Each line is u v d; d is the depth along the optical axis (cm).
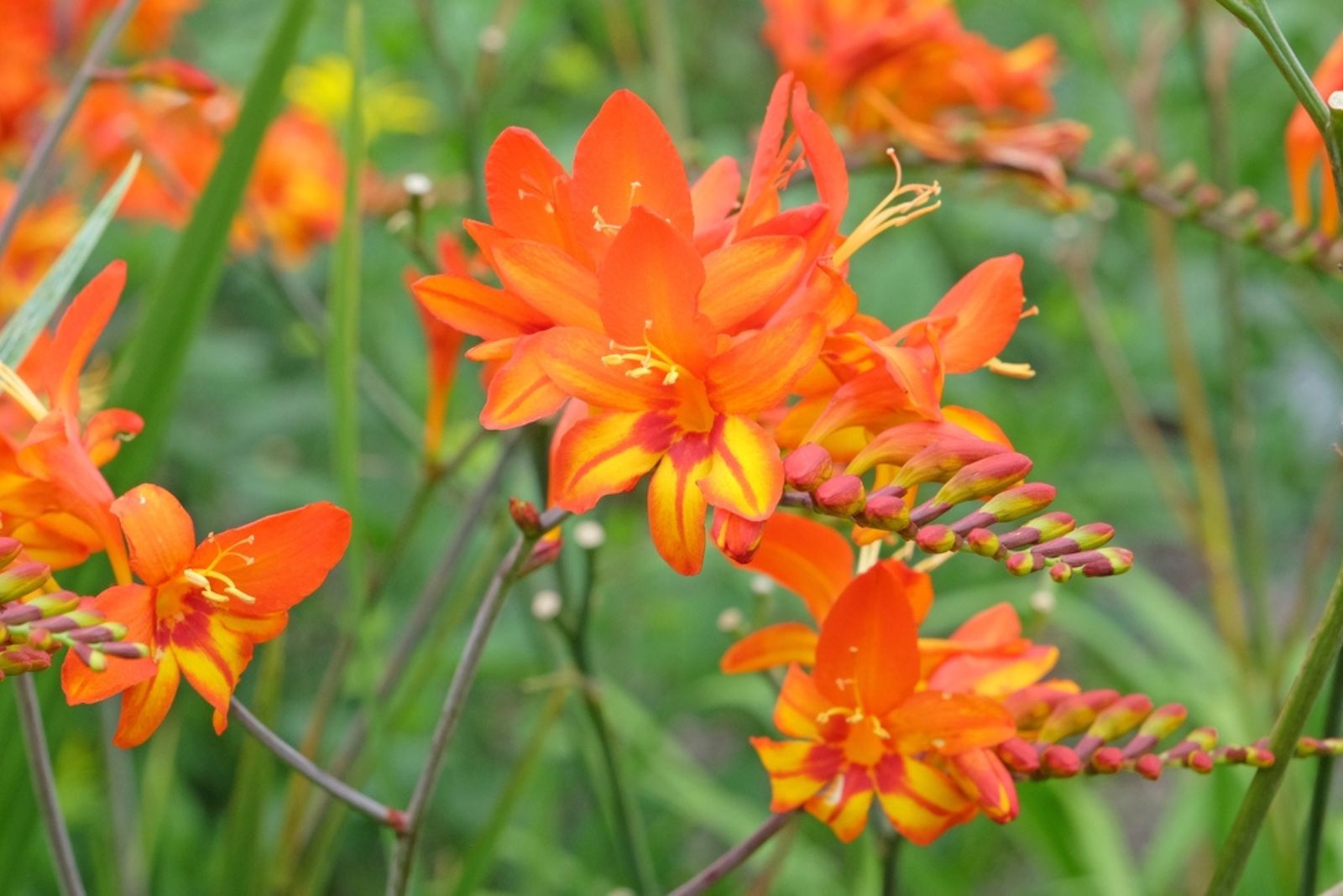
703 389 66
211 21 164
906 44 93
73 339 67
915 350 67
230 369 132
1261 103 166
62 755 116
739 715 153
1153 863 112
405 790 123
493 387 65
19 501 66
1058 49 176
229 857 84
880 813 74
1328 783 73
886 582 66
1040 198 94
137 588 64
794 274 65
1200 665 119
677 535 65
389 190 112
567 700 89
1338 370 177
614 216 67
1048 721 68
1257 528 109
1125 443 169
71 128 115
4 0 112
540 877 108
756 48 183
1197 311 160
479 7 146
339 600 142
